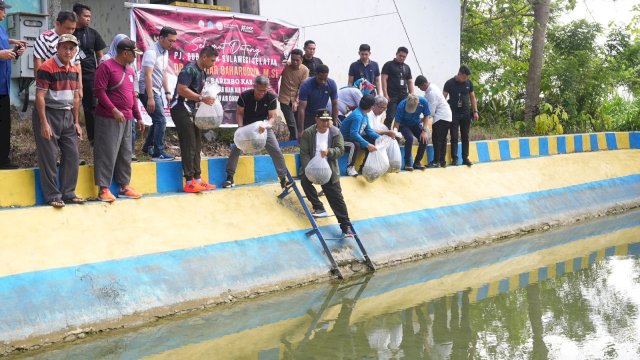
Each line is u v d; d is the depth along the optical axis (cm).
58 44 716
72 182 752
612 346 654
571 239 1148
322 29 1331
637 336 682
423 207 1090
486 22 2003
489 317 746
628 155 1570
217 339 668
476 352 641
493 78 1891
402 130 1141
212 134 1136
